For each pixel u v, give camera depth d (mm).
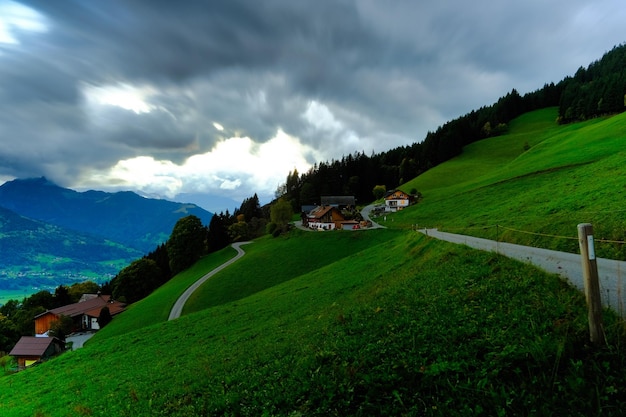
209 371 14922
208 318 37969
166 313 60844
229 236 133875
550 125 179000
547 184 54594
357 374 9086
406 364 8914
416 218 83875
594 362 7312
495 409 6887
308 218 130750
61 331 84812
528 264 15023
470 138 186000
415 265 26094
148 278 118062
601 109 145750
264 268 76375
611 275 13359
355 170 187125
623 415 6188
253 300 43188
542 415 6461
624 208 24359
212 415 10039
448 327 10734
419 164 176625
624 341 7719
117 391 18828
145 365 24688
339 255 75188
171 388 14703
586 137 84812
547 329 8953
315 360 10930
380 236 79500
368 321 13797
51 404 21250
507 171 90500
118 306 103000
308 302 30078
